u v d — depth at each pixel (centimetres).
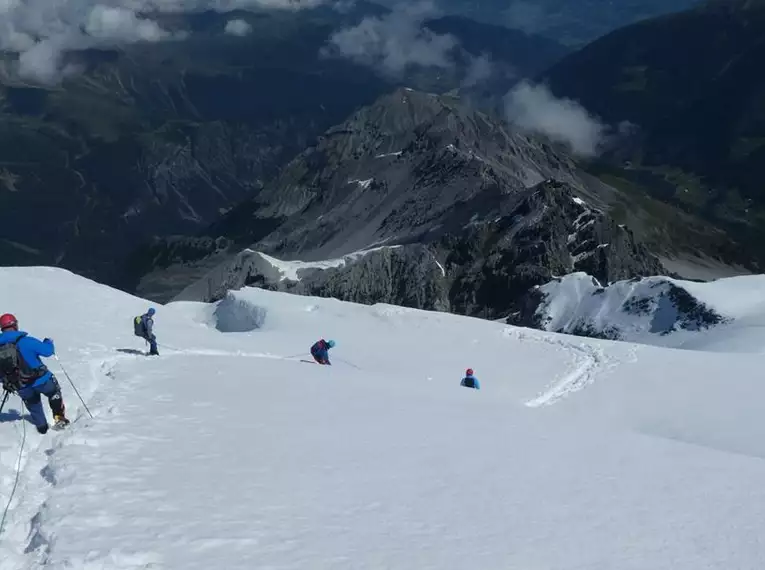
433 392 2459
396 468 1269
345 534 936
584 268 15875
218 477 1138
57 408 1391
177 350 2958
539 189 17362
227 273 16350
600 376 3731
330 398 1950
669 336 9362
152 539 873
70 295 4128
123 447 1276
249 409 1688
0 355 1326
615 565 885
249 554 852
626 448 1627
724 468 1458
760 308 9081
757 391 3356
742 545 963
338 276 15288
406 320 5306
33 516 959
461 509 1066
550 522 1031
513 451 1470
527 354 4309
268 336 4450
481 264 15788
